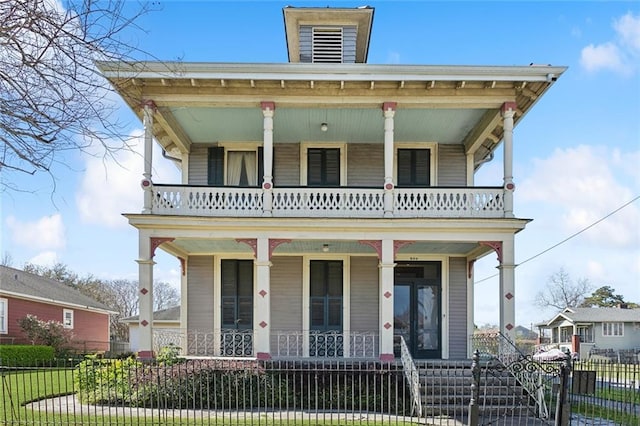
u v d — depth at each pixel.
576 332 52.38
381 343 14.19
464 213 14.51
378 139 17.56
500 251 14.33
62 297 34.66
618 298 69.31
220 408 13.02
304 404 13.60
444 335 17.28
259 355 14.06
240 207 14.60
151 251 14.24
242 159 17.80
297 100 14.69
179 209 14.48
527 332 81.31
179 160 18.03
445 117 15.72
